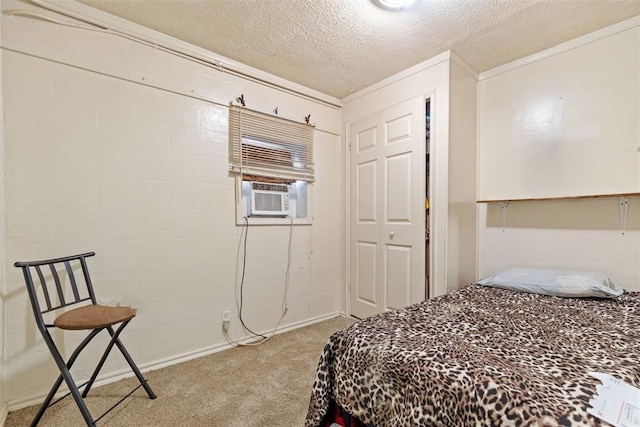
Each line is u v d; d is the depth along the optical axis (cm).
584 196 189
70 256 164
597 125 196
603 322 131
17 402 154
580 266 203
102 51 179
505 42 208
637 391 77
